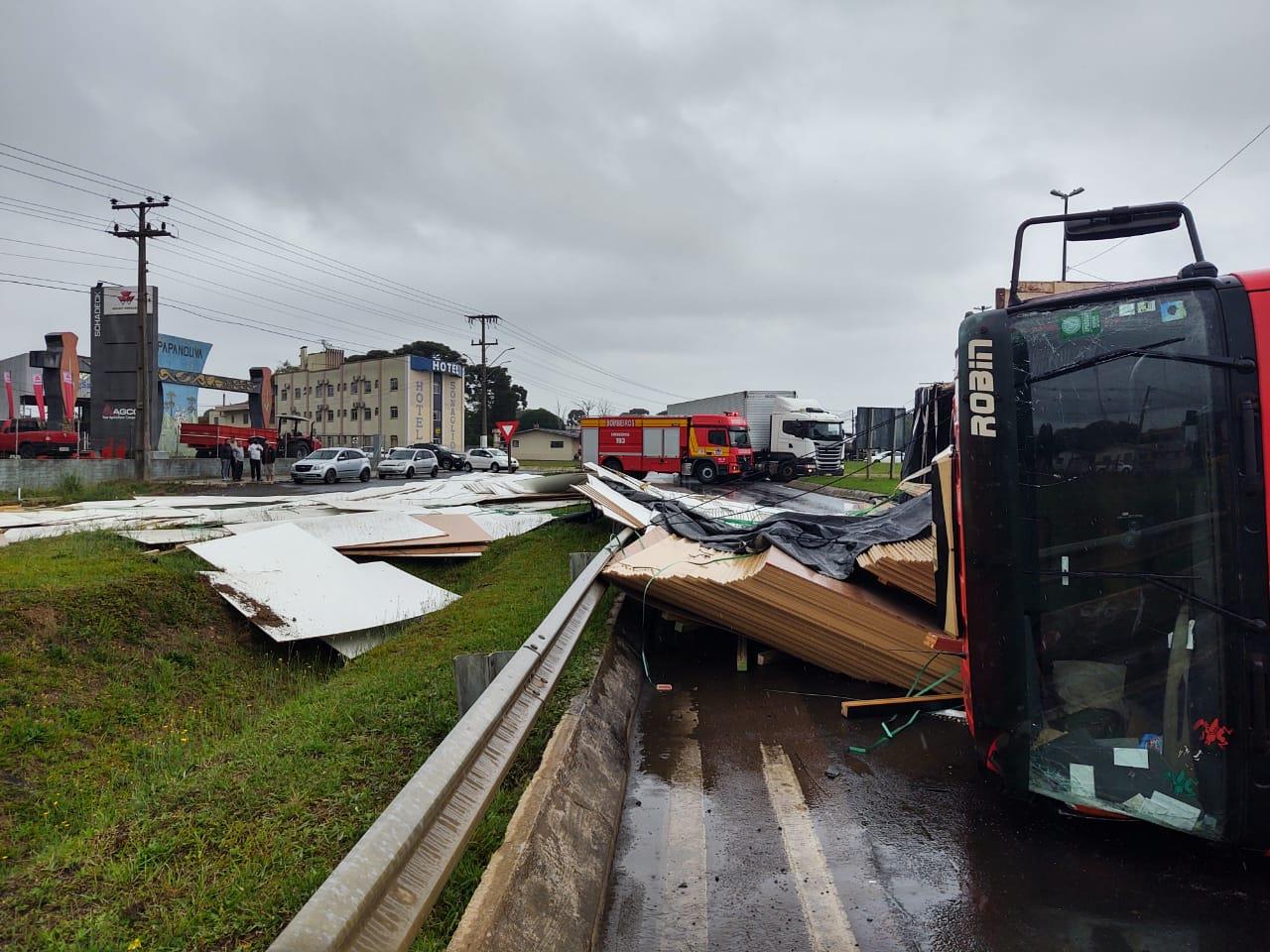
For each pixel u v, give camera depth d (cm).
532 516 1848
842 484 3203
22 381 5581
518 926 307
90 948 292
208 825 386
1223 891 368
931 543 712
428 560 1405
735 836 433
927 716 619
